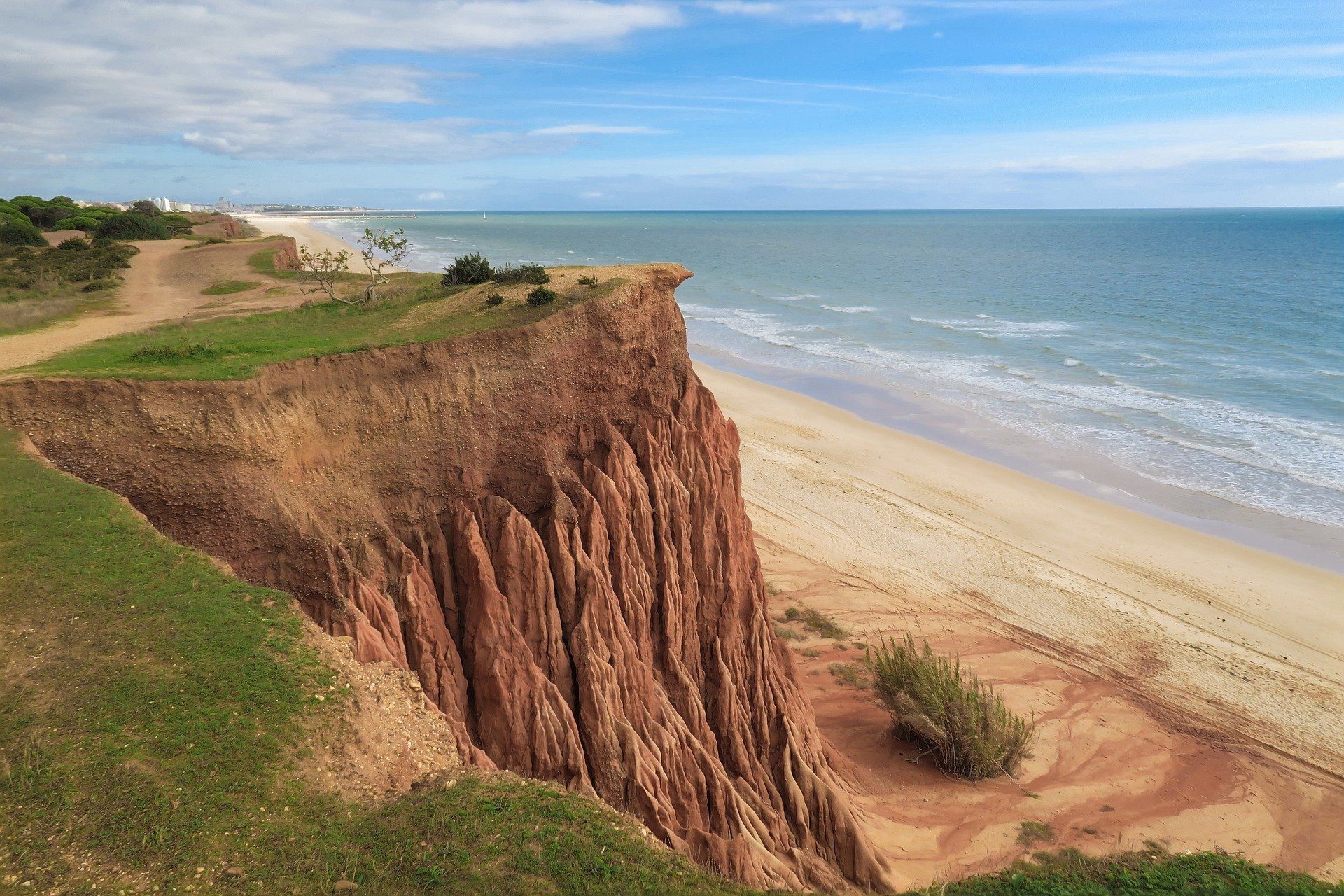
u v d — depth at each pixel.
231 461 19.48
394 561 21.72
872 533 51.84
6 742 12.16
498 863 12.24
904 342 101.12
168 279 51.25
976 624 42.66
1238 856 16.77
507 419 24.52
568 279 30.06
